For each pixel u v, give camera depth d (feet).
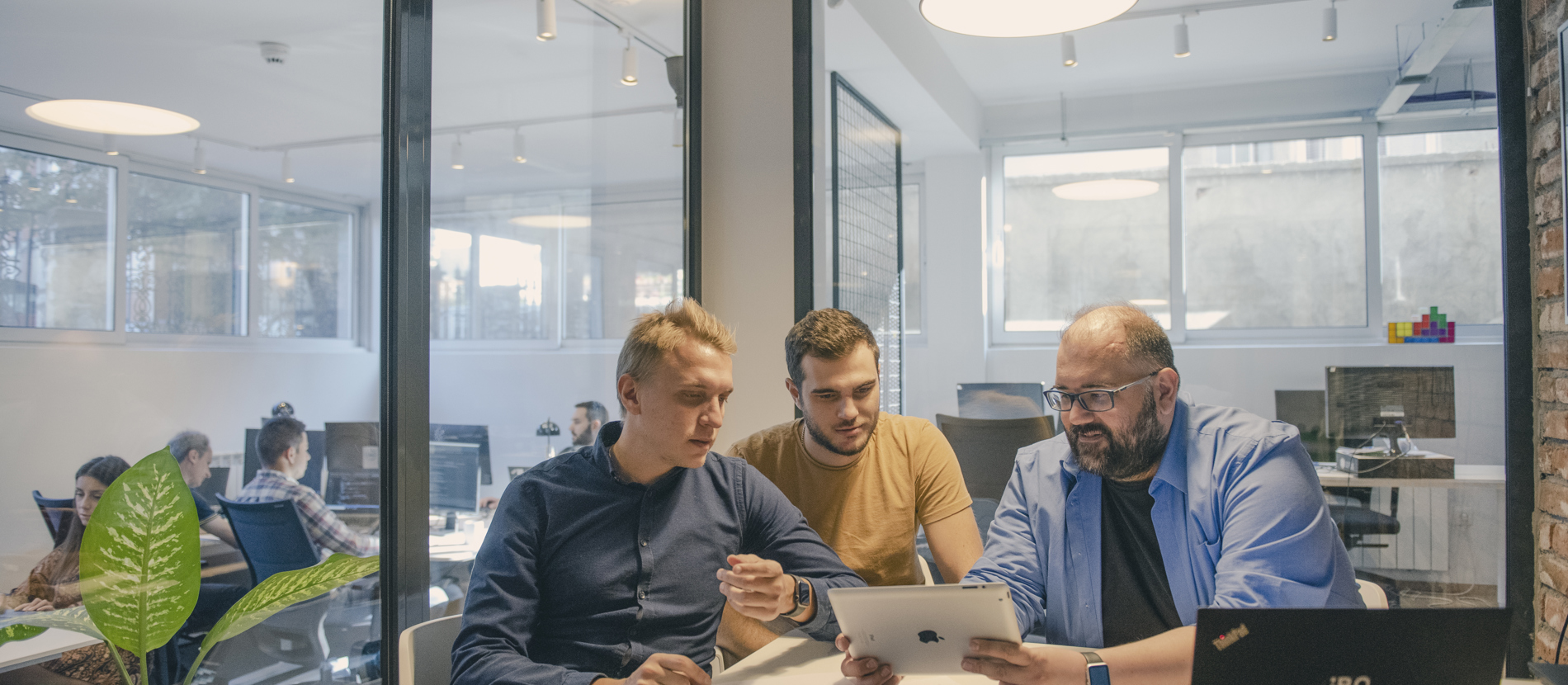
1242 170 9.42
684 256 9.37
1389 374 8.47
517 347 7.23
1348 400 8.70
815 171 9.43
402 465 5.82
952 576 5.95
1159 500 4.96
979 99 10.18
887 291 10.41
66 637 4.90
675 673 3.84
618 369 4.89
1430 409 8.28
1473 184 7.98
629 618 4.69
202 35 5.24
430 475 6.12
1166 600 5.05
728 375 4.81
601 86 8.24
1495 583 7.87
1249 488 4.59
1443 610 2.86
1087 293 10.05
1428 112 8.23
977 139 10.26
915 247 10.71
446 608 6.38
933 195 10.55
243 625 3.96
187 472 5.11
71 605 4.34
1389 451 8.43
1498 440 7.93
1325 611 2.90
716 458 5.45
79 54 4.58
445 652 4.67
